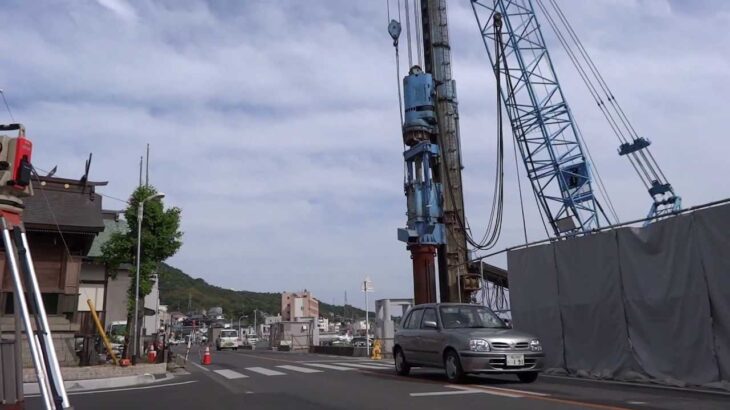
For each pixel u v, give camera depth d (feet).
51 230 75.20
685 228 38.27
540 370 38.78
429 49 119.65
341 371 55.06
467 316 43.55
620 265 43.21
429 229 109.09
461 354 38.34
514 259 55.83
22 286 15.89
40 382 14.26
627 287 42.47
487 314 44.29
